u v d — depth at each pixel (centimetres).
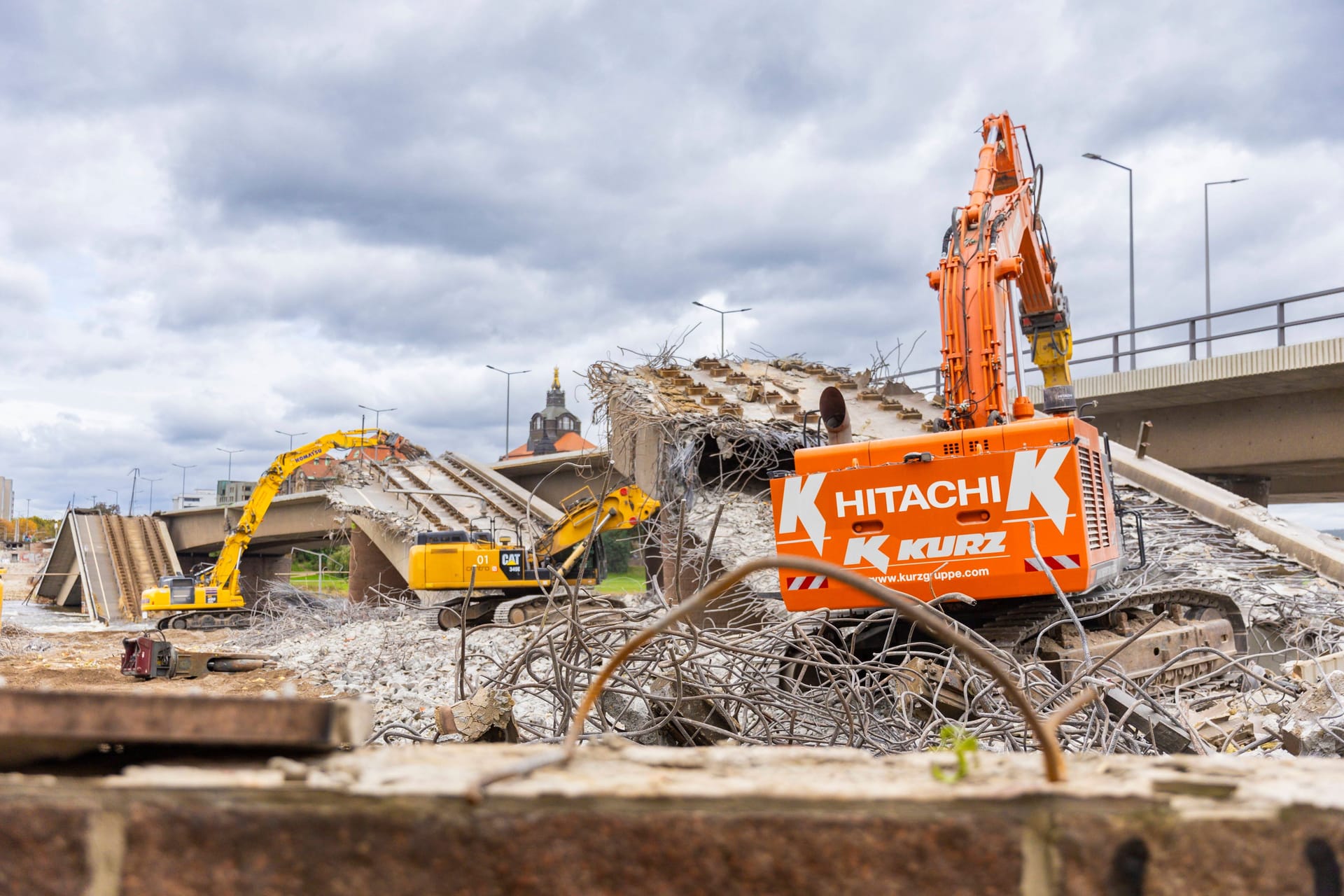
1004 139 1441
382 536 4219
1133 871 158
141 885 159
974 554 976
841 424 1133
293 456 3881
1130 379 2802
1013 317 1223
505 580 2661
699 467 2098
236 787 162
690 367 2456
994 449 980
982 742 720
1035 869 160
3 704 162
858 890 159
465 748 205
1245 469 2925
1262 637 1501
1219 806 161
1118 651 729
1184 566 1750
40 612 6775
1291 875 158
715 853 160
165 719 171
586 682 795
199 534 7025
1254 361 2486
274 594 4144
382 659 1989
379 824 161
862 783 173
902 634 1024
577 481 4841
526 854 160
